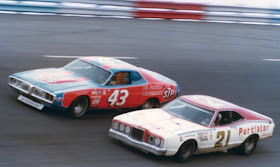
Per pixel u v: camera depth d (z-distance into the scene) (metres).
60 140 17.89
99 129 19.95
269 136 20.81
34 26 39.22
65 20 43.03
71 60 31.09
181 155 17.33
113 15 47.03
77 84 20.84
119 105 22.12
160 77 24.64
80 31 39.50
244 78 33.09
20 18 41.50
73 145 17.58
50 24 40.66
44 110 21.09
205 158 18.69
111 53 33.97
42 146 16.98
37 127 18.88
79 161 16.05
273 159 19.97
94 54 33.22
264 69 36.28
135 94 22.52
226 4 54.59
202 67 33.94
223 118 19.16
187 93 27.78
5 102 21.36
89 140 18.41
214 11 51.91
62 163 15.62
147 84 23.06
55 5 44.62
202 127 18.19
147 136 17.12
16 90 21.23
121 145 18.41
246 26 52.34
